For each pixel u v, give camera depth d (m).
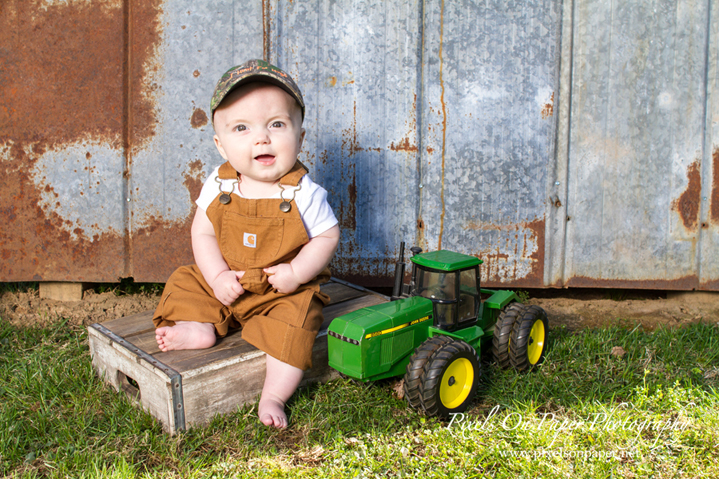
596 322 3.43
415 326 2.36
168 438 2.06
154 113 3.38
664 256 3.57
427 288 2.51
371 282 3.61
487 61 3.40
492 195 3.52
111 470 1.88
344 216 3.54
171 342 2.23
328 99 3.43
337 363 2.26
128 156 3.41
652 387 2.47
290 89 2.22
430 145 3.47
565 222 3.55
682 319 3.47
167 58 3.34
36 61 3.30
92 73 3.33
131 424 2.13
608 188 3.51
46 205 3.42
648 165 3.49
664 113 3.45
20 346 2.88
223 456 1.99
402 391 2.37
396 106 3.43
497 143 3.47
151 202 3.45
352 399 2.36
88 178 3.41
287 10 3.34
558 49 3.39
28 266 3.46
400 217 3.54
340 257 3.59
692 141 3.46
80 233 3.45
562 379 2.55
